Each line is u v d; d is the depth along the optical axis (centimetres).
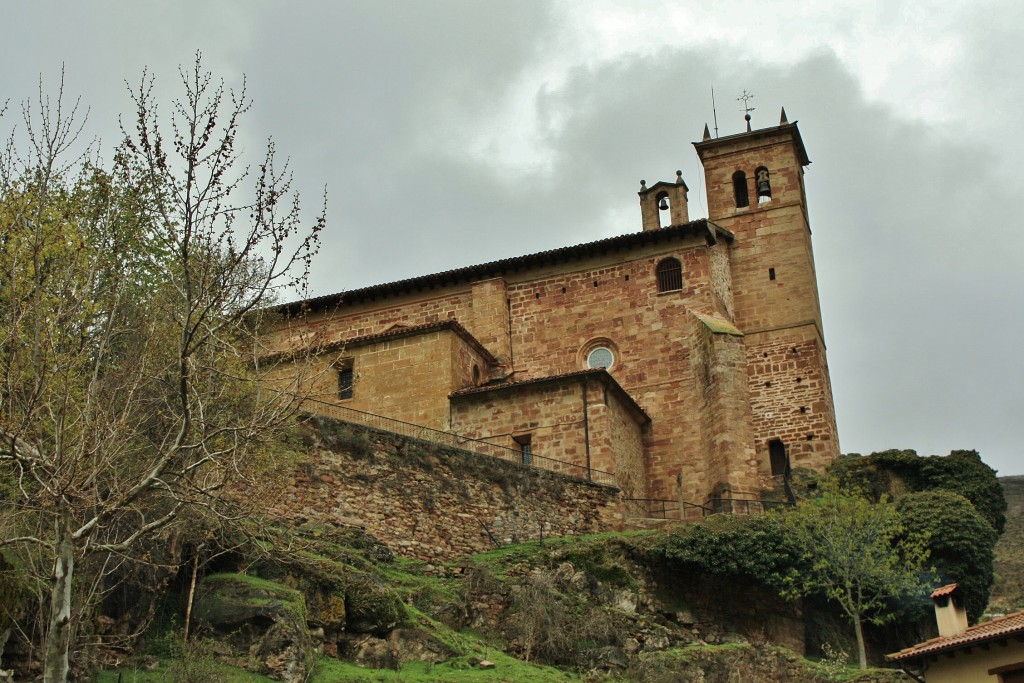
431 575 3139
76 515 1911
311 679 2367
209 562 2511
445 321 4422
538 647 2959
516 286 5116
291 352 2647
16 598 2020
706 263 4856
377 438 3306
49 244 2211
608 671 2941
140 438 2252
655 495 4525
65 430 1980
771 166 5378
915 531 3828
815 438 4762
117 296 2181
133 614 2289
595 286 4997
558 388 4212
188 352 1884
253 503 2394
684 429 4600
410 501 3291
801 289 5066
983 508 4166
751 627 3428
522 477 3628
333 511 3102
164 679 2191
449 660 2650
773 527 3547
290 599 2458
